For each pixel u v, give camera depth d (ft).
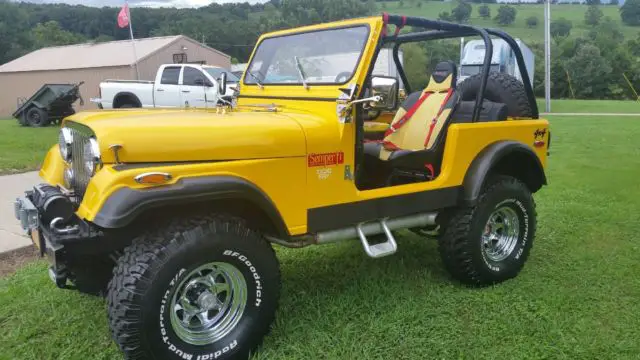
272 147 9.70
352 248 15.57
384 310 11.62
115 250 9.46
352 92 10.53
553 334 10.61
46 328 10.85
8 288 12.82
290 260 14.71
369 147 13.25
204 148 9.09
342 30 11.52
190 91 43.47
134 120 9.20
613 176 26.25
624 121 55.21
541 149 14.57
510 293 12.64
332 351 9.96
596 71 134.41
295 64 12.20
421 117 13.69
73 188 10.44
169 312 8.68
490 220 13.21
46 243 9.21
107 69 74.38
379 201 11.34
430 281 13.29
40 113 55.98
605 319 11.29
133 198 8.11
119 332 8.42
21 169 28.96
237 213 10.01
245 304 9.55
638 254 15.14
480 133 12.87
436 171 12.86
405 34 15.15
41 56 89.25
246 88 13.46
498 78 14.79
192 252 8.70
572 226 17.79
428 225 12.93
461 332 10.77
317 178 10.39
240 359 9.59
